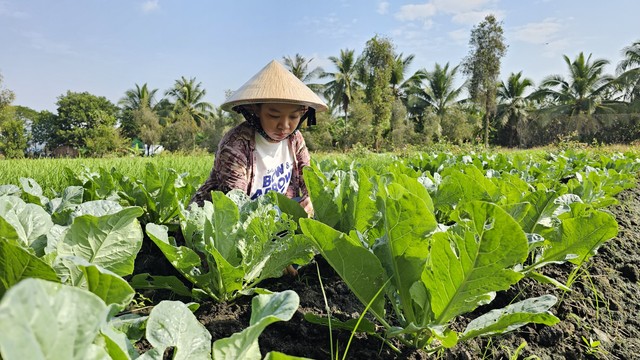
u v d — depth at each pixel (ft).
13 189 7.22
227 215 5.92
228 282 5.81
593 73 134.51
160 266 7.74
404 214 4.85
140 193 9.52
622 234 11.77
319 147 134.00
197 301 6.15
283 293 3.65
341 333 5.61
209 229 6.09
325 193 7.20
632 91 130.31
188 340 3.32
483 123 151.53
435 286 4.78
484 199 7.38
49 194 11.88
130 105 187.52
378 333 5.49
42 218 4.55
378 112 137.69
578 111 135.03
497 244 4.28
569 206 7.93
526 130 142.00
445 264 4.59
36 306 1.76
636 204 17.60
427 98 158.81
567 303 7.20
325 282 7.30
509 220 4.13
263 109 8.48
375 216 6.70
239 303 6.21
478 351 5.65
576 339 6.33
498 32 130.62
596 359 5.96
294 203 7.59
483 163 20.95
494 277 4.46
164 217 9.45
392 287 5.42
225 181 8.59
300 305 6.29
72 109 176.04
